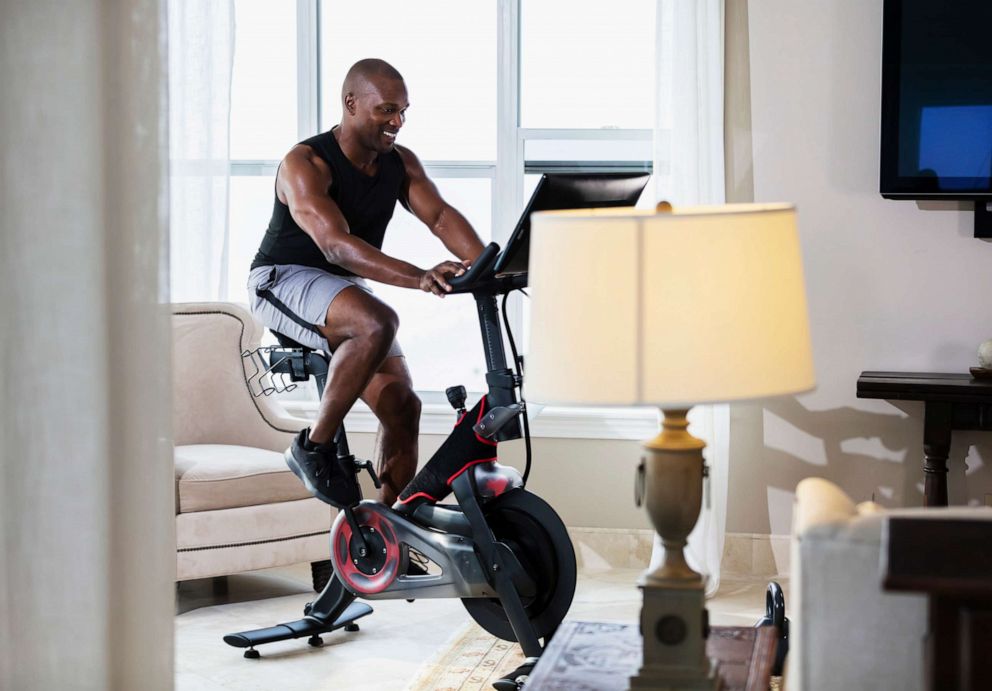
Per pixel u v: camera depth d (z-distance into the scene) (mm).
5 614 2059
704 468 1688
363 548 3562
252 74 5125
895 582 1289
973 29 4156
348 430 4965
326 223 3496
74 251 2043
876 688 1465
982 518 1480
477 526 3369
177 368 4520
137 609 2104
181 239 4836
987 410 4039
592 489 4758
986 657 1299
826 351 4480
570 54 4879
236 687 3402
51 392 2051
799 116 4453
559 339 1572
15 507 2055
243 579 4645
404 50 5012
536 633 3365
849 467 4492
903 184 4262
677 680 1625
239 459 4238
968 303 4355
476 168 5000
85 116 2033
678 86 4344
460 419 3438
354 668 3582
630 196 3254
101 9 2029
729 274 1546
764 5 4449
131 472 2086
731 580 4531
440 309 5043
